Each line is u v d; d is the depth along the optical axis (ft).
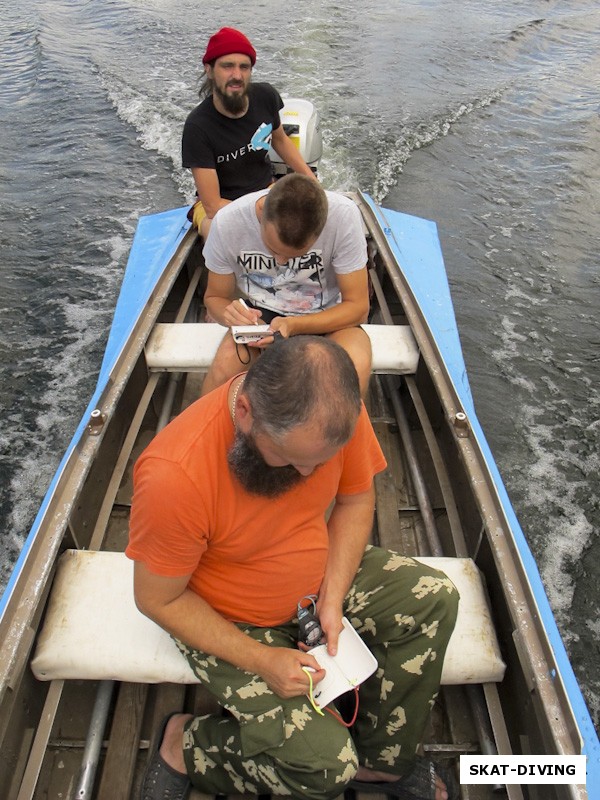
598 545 11.21
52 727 5.53
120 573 5.90
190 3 36.63
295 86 27.32
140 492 4.24
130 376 8.24
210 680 4.92
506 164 23.17
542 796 5.10
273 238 6.50
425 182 21.90
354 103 26.30
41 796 5.46
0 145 23.61
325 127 24.39
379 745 5.20
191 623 4.71
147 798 5.25
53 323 15.76
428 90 27.96
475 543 6.77
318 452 3.84
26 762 5.25
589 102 27.89
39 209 20.08
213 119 10.25
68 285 16.99
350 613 5.33
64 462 6.59
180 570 4.48
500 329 15.96
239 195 10.97
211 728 5.09
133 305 10.51
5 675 4.86
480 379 14.55
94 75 28.37
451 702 6.14
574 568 10.85
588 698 9.26
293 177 6.40
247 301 8.43
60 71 28.68
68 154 22.94
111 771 5.53
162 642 5.47
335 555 5.31
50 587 5.79
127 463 8.07
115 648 5.43
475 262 18.28
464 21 36.04
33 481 12.09
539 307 16.72
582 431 13.41
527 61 31.89
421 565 5.46
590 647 9.81
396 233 12.71
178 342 8.95
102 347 15.06
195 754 5.11
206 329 9.15
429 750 5.82
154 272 10.88
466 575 6.12
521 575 5.74
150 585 4.52
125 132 24.29
